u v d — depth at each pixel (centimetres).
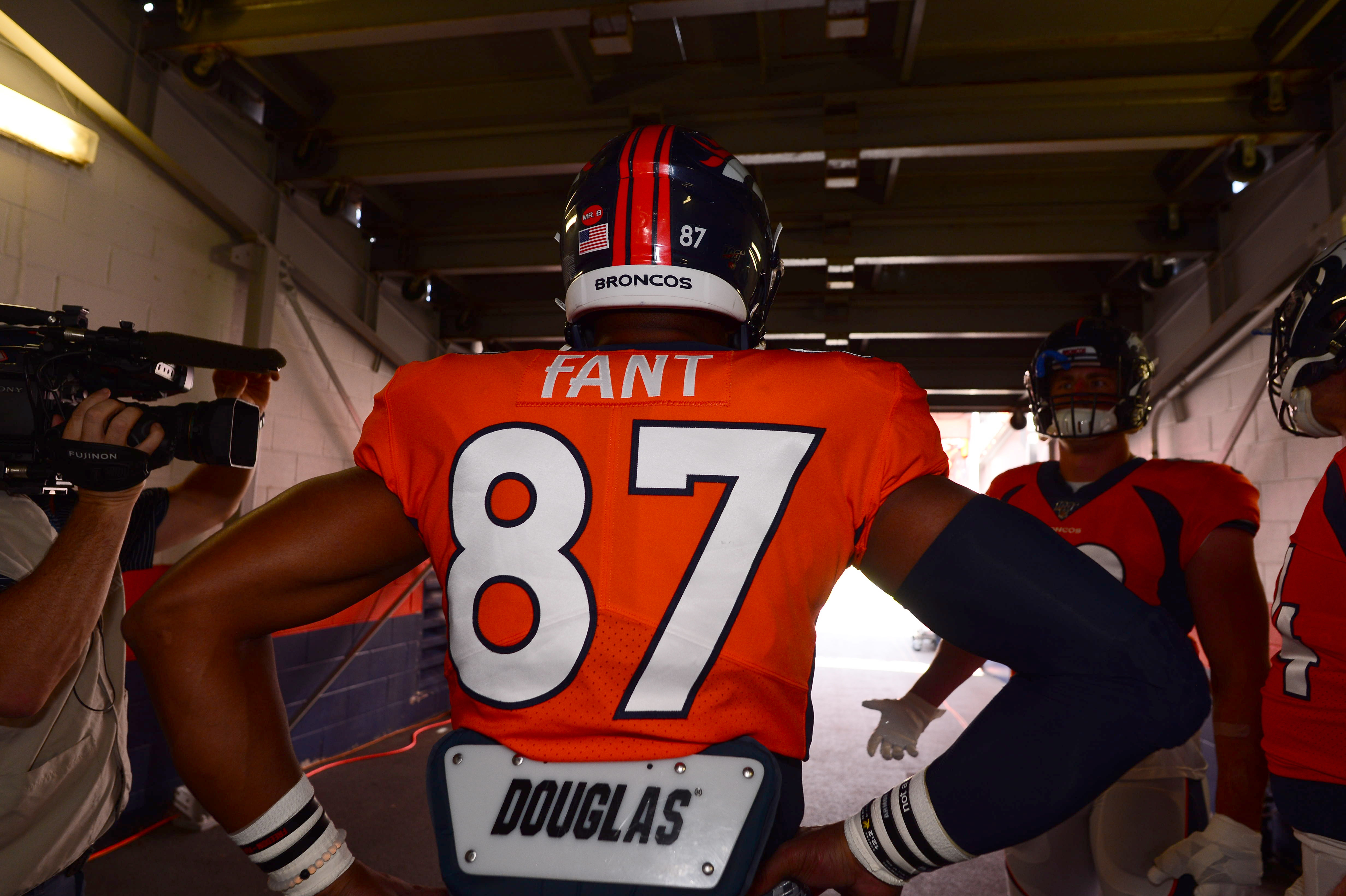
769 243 69
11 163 223
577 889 47
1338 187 256
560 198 374
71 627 84
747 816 47
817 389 51
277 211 321
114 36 245
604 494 51
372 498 56
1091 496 146
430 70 293
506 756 51
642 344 61
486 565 52
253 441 89
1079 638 45
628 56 282
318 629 360
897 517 50
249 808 53
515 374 55
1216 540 129
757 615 50
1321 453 277
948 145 278
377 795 313
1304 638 86
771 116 288
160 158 267
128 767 109
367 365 402
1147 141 271
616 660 50
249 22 248
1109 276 399
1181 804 125
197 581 52
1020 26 258
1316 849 84
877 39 268
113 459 82
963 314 408
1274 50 257
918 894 231
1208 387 358
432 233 384
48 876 95
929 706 141
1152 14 252
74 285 242
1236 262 321
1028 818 46
